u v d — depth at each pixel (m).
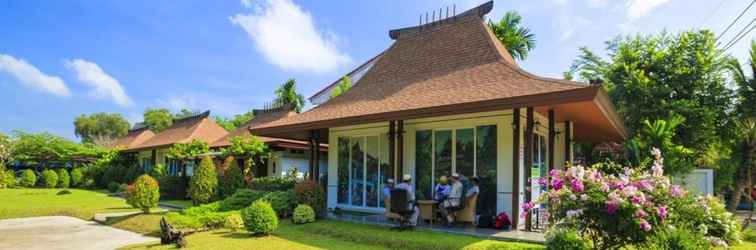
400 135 11.13
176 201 18.39
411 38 14.27
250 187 16.53
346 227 9.75
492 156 9.95
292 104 25.88
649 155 13.98
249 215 9.52
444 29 13.37
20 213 14.66
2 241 9.67
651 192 5.86
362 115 10.61
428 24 14.04
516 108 8.34
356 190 12.97
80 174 29.81
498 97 8.38
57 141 31.39
